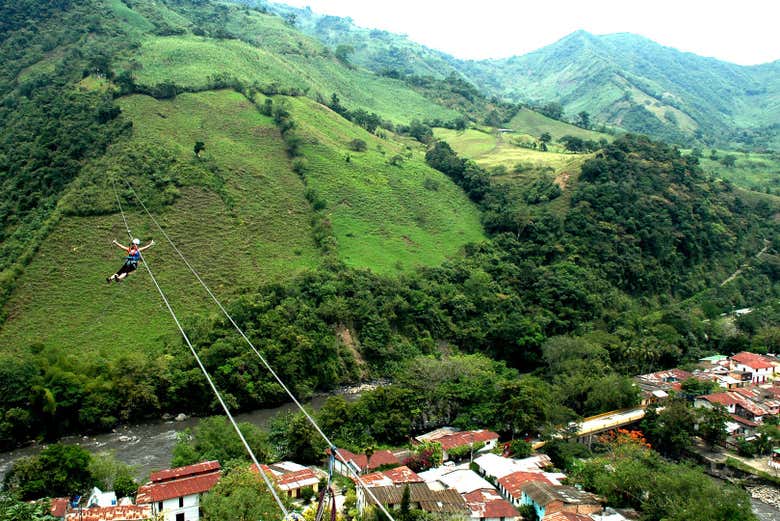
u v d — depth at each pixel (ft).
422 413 277.03
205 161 433.48
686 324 403.34
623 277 453.99
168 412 289.33
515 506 202.39
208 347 308.40
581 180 522.88
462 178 555.69
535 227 468.75
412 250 445.78
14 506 160.66
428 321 381.60
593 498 204.95
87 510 172.86
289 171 475.72
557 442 252.01
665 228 490.49
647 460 229.04
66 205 364.79
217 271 363.15
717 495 191.62
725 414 277.23
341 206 461.37
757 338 410.11
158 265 352.90
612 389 297.53
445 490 198.70
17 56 565.94
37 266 332.39
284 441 241.55
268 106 533.14
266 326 326.03
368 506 185.06
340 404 258.78
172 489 186.19
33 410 256.73
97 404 268.41
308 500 199.00
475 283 408.67
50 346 295.07
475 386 287.07
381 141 621.72
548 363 352.69
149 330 317.83
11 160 406.21
